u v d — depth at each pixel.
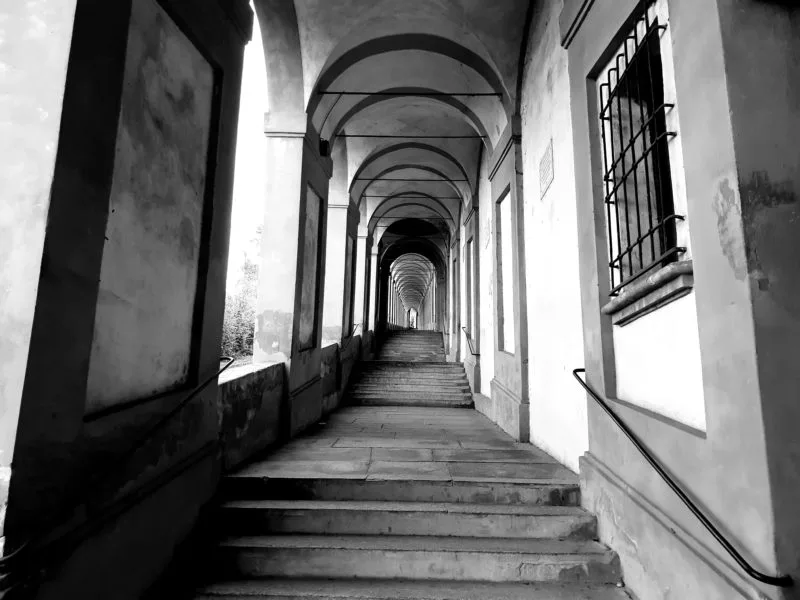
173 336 2.85
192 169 3.04
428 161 10.95
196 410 3.13
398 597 2.69
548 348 4.70
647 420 2.62
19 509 1.67
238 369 4.66
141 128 2.44
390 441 5.38
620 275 3.05
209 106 3.27
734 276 1.88
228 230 3.52
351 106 7.52
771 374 1.76
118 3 2.15
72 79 1.86
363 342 13.77
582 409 3.76
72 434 1.92
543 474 3.84
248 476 3.62
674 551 2.29
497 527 3.25
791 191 1.87
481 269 9.45
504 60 5.84
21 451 1.67
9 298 1.72
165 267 2.73
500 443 5.30
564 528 3.23
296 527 3.27
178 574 2.80
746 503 1.81
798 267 1.84
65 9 1.87
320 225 7.18
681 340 2.41
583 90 3.46
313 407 6.89
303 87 6.00
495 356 7.34
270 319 5.71
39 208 1.76
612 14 3.02
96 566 2.06
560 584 2.86
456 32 6.06
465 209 11.59
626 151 2.84
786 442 1.73
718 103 1.96
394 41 6.36
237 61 3.60
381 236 16.91
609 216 3.14
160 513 2.62
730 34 1.95
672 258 2.51
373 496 3.58
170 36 2.73
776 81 1.94
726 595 1.90
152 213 2.57
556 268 4.44
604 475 3.15
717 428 2.00
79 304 1.93
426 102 8.22
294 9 5.57
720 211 1.96
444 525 3.26
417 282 42.22
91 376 2.08
